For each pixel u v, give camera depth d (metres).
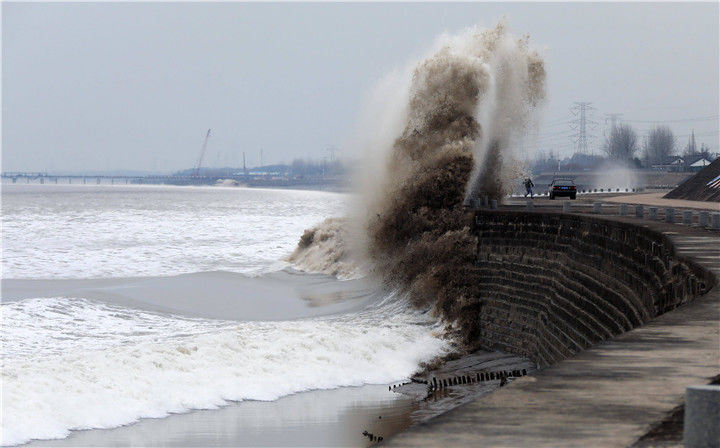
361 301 58.84
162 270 82.19
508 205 78.00
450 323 51.16
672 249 30.12
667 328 14.76
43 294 62.44
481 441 7.57
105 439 29.84
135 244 112.88
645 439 7.71
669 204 89.38
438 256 54.84
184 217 195.38
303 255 77.31
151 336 47.47
